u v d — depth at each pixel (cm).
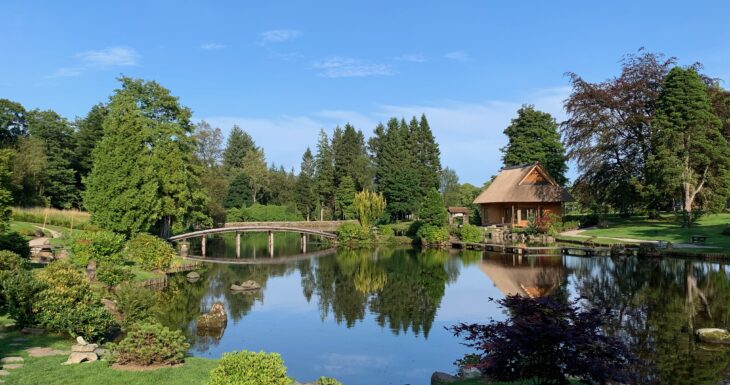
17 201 4800
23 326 1403
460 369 1327
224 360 820
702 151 4369
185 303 2331
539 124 7131
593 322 862
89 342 1391
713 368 1271
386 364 1466
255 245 6009
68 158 5994
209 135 9525
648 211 5550
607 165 5178
